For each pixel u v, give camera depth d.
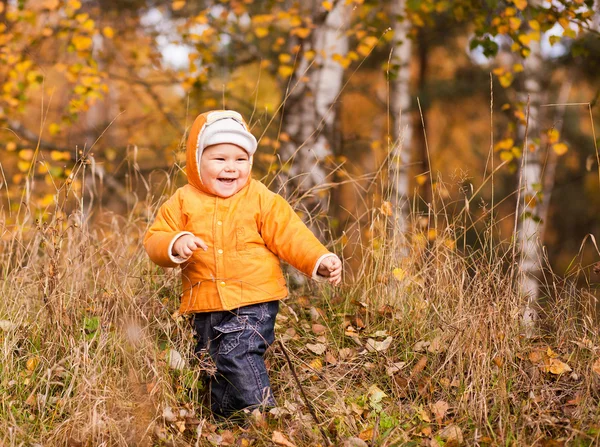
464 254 3.79
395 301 3.85
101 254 4.02
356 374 3.31
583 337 3.34
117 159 9.81
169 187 4.46
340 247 4.46
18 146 7.96
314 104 6.82
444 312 3.52
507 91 13.09
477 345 3.10
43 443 2.71
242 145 3.03
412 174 11.84
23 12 7.61
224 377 3.03
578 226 16.16
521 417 2.81
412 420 2.95
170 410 2.86
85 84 7.35
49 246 3.47
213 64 8.95
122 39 9.69
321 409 3.04
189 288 3.09
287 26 10.70
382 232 4.04
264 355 3.36
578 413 2.83
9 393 2.99
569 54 11.42
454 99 14.10
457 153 16.45
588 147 14.22
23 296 3.53
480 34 6.68
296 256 3.02
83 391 2.84
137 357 3.05
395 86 10.08
